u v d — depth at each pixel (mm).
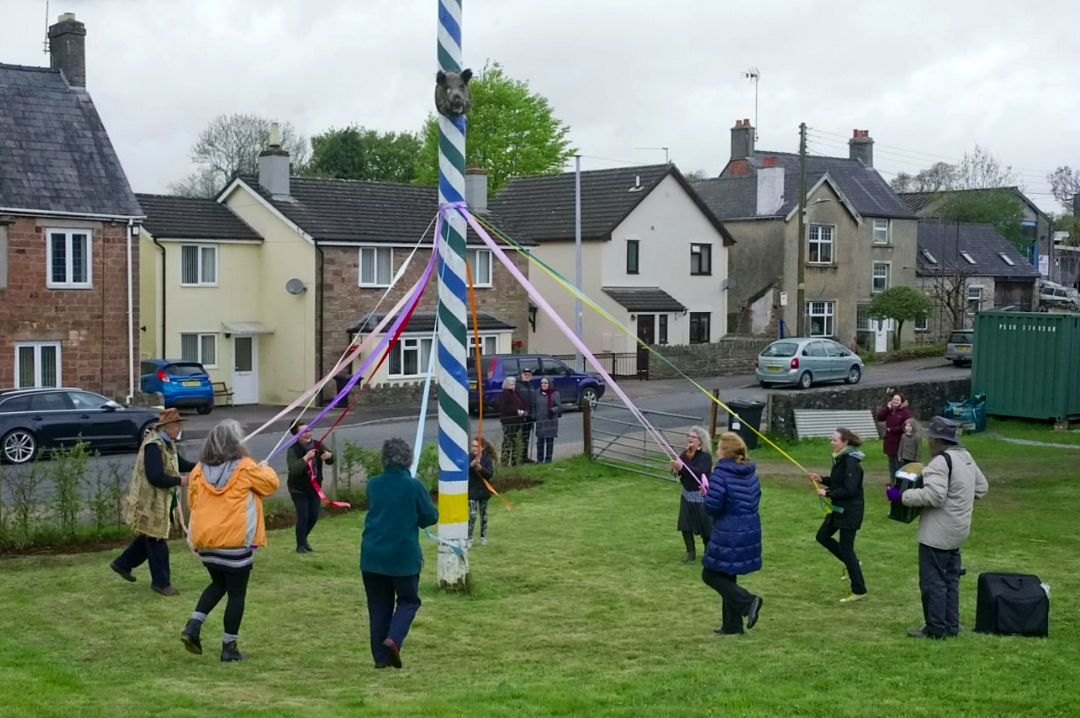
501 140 63812
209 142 77750
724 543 9727
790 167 55344
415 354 37438
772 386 38219
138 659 8844
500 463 20547
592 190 46031
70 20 32906
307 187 38812
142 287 35688
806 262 49812
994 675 7891
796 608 11281
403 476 8492
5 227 29578
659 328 45000
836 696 7371
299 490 13539
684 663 8609
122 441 24188
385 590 8562
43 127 31609
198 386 32281
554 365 31797
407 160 77438
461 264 11703
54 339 30484
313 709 7125
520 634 10039
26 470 20656
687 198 46250
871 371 44031
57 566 12609
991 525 16000
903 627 10203
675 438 24062
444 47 11586
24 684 7570
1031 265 61438
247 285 37594
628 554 13969
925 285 55562
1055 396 27453
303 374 36688
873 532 15445
